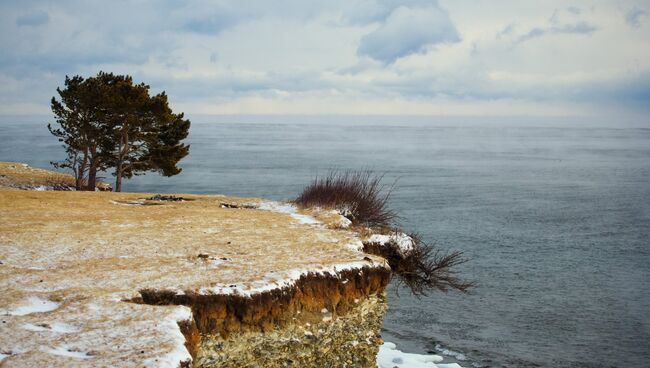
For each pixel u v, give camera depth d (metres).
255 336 11.74
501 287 30.41
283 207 25.84
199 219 21.16
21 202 23.70
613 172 114.38
